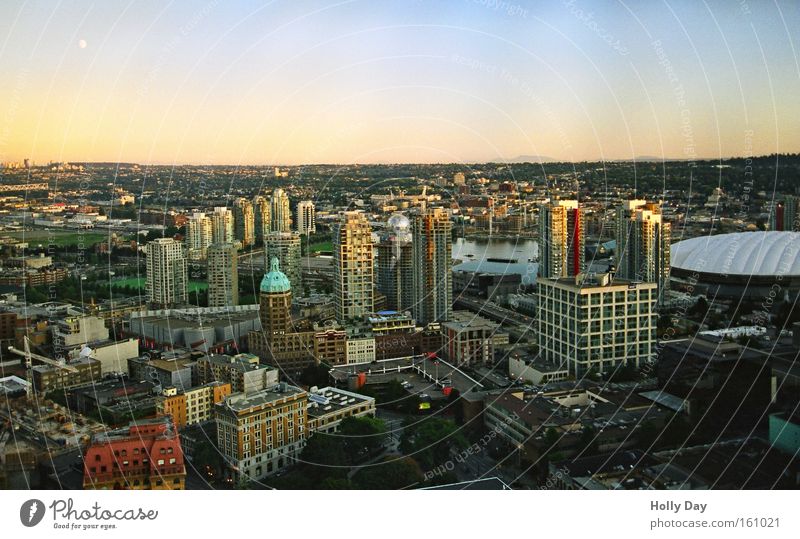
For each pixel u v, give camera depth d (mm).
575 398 184625
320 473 151125
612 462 140500
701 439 154875
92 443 123000
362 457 161000
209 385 197750
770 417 146375
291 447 161250
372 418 170375
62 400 195375
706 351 188500
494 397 185750
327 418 172750
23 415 170875
